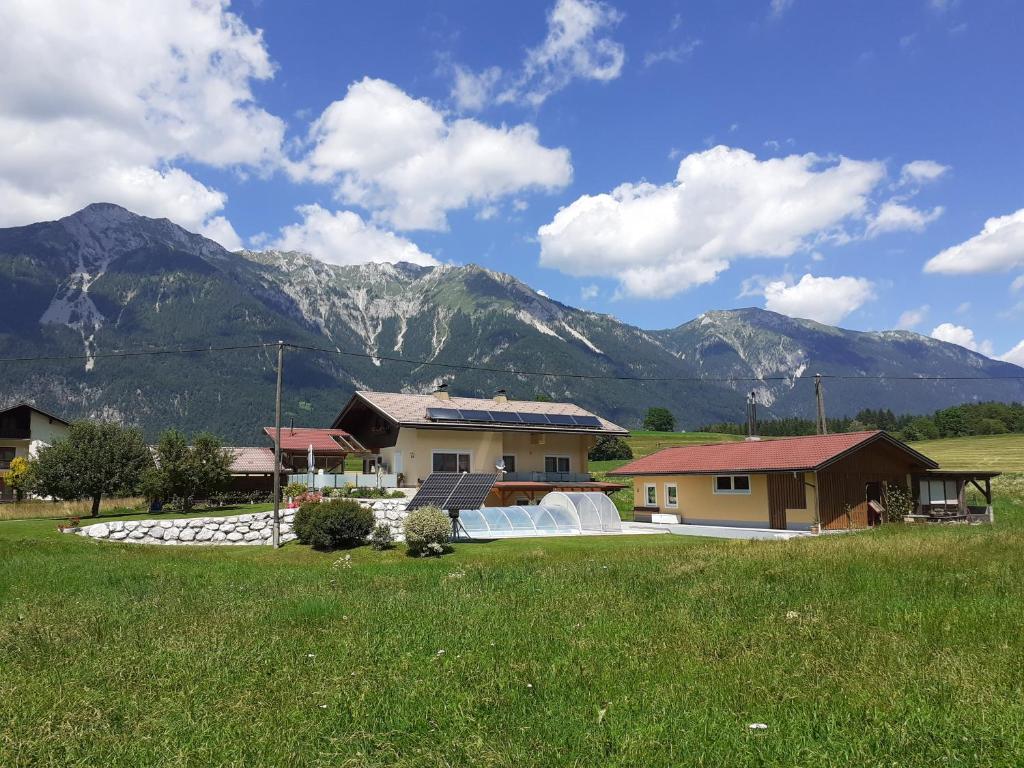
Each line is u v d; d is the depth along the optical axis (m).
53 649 8.46
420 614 10.41
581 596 11.80
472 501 27.77
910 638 7.86
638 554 20.31
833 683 6.28
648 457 44.12
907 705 5.60
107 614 10.81
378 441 43.44
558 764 4.60
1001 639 7.70
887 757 4.66
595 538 29.12
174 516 32.16
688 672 6.83
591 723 5.38
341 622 9.90
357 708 5.82
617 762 4.62
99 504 39.03
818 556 16.42
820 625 8.69
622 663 7.28
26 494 56.50
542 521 30.91
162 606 11.73
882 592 11.20
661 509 41.69
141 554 22.62
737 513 36.44
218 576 16.64
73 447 35.06
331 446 45.81
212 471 35.91
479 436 40.81
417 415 39.84
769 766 4.55
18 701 6.17
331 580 15.55
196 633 9.22
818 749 4.75
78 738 5.19
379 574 16.86
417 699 6.08
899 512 33.59
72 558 20.16
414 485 38.56
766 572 14.08
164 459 35.28
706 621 9.37
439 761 4.62
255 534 30.06
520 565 18.19
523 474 41.00
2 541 24.36
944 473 34.91
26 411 68.38
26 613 10.90
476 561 20.52
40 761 4.80
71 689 6.58
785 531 32.62
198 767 4.70
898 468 35.06
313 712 5.76
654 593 12.04
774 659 7.20
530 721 5.45
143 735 5.29
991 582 11.95
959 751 4.72
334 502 26.92
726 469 35.91
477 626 9.35
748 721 5.39
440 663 7.40
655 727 5.16
